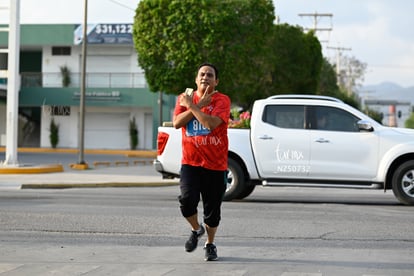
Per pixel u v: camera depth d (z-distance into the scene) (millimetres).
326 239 14398
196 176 11734
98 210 18703
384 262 12070
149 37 51688
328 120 21203
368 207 20344
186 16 50562
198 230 12172
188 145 11664
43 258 12273
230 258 12305
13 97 36156
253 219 17172
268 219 17203
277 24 71062
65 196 23438
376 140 20797
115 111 72875
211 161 11609
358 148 20875
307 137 21094
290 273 11055
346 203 21844
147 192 26469
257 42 52750
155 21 51406
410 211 19266
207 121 11227
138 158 60188
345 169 20922
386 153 20734
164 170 21812
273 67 62344
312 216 17844
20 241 14023
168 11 51188
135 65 72188
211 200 11859
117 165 48781
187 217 11922
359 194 25844
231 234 14914
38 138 73188
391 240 14352
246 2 52312
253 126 21438
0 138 73375
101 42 70188
